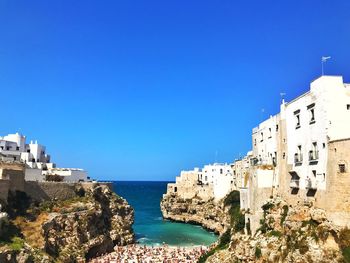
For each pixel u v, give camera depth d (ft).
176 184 522.47
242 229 223.51
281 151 201.67
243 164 351.46
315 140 167.73
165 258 276.62
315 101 168.45
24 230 226.38
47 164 395.75
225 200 376.68
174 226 449.48
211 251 246.06
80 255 250.37
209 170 483.51
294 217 172.55
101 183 344.69
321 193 160.76
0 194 231.09
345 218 145.69
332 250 146.51
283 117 200.85
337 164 151.23
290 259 157.99
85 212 281.54
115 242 316.40
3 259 183.62
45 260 207.00
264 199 207.62
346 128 159.33
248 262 183.42
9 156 366.02
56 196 284.61
